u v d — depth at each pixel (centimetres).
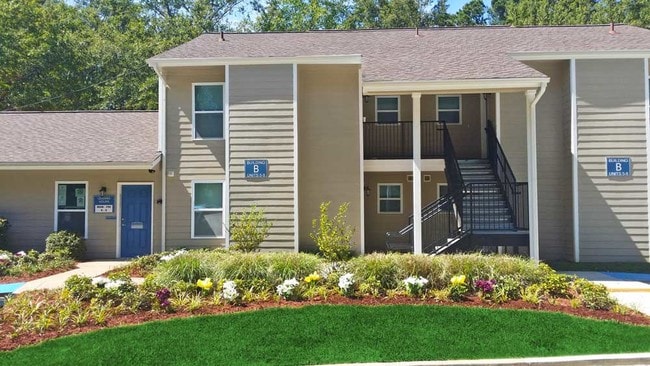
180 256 884
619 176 1342
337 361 550
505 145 1413
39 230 1440
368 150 1550
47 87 2731
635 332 638
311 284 816
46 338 613
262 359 557
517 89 1187
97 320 670
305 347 593
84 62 2853
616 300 795
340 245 1202
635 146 1343
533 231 1148
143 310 723
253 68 1378
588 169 1349
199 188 1427
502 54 1345
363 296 789
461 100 1568
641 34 1492
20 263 1181
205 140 1427
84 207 1452
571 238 1367
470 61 1280
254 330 645
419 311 714
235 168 1362
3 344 592
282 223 1351
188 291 790
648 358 554
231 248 1288
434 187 1566
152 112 1719
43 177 1450
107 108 2881
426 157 1540
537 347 590
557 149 1418
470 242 1145
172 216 1419
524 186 1338
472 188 1244
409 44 1534
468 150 1554
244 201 1357
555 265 1285
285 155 1362
